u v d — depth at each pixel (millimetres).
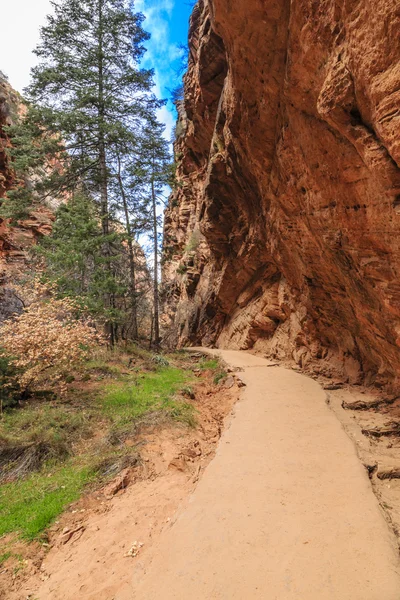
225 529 3326
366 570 2729
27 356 7309
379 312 6262
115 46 13414
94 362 10297
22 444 5309
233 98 9109
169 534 3303
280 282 14594
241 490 4027
